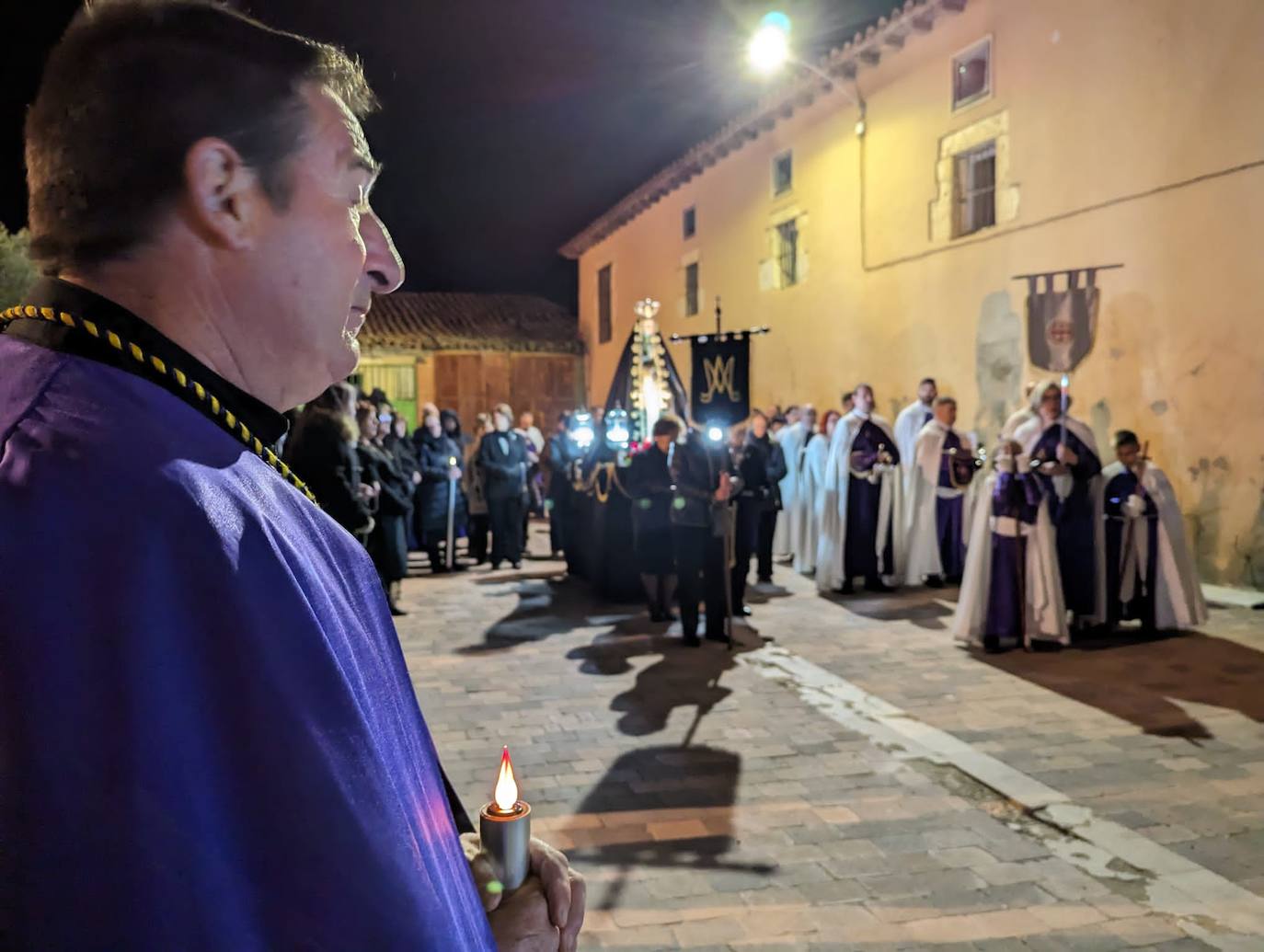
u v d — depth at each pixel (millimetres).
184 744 557
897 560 9961
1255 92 8742
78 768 535
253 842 584
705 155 18734
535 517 19312
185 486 596
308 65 762
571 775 4691
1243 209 8867
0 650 542
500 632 7992
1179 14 9391
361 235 819
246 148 710
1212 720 5371
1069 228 10703
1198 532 9391
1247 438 8883
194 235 709
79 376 629
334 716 624
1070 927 3227
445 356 26047
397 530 8742
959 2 12031
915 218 13227
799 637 7680
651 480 8211
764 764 4812
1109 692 5965
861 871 3648
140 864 536
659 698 5992
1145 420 9898
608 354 25625
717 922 3289
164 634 559
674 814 4211
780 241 16984
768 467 10164
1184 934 3182
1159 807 4211
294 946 593
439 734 5359
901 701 5867
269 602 608
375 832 624
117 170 683
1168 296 9617
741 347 9969
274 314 745
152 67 687
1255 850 3791
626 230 24391
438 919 647
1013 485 7012
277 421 785
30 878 530
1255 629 7539
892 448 9797
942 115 12664
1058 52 10773
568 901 1037
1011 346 11531
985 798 4344
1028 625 7031
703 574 7574
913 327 13336
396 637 819
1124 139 10023
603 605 9148
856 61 13945
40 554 550
